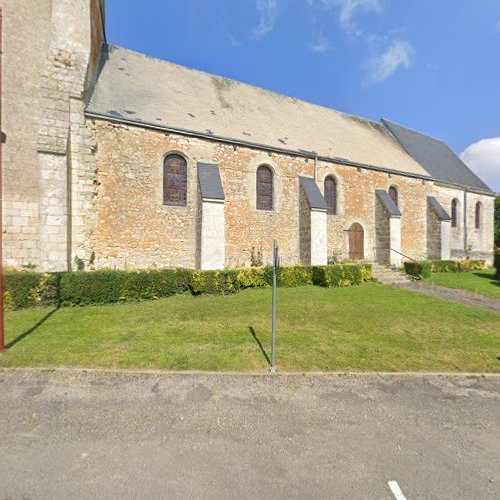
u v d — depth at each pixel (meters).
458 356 4.99
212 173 11.45
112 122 10.30
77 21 9.77
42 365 4.24
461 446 2.85
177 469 2.47
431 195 18.75
